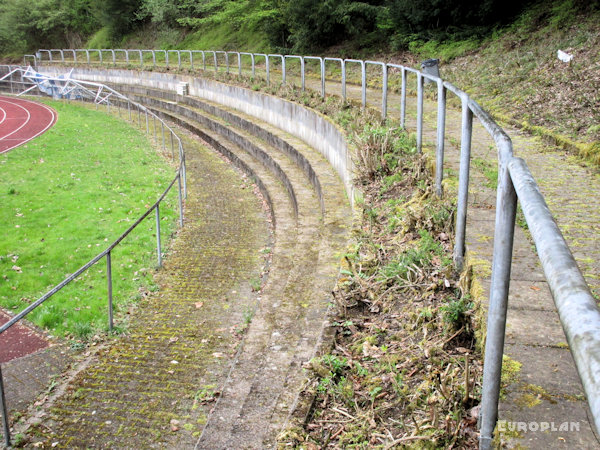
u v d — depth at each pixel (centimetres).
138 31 4750
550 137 839
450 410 316
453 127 972
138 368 679
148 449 529
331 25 2595
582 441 236
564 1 1609
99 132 2477
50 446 538
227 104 2462
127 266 1011
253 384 473
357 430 338
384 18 2333
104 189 1532
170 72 3219
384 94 1095
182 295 902
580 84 1077
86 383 647
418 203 639
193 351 718
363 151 878
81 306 851
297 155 1480
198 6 3869
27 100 3856
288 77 2409
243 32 3578
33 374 673
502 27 1811
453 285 452
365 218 680
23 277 970
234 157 1853
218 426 451
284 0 2781
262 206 1395
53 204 1391
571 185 629
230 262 1040
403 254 536
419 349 397
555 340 312
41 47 5716
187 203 1437
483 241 460
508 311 344
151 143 2236
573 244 458
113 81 3866
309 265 777
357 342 436
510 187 217
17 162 1859
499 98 1206
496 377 237
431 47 1983
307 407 365
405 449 301
